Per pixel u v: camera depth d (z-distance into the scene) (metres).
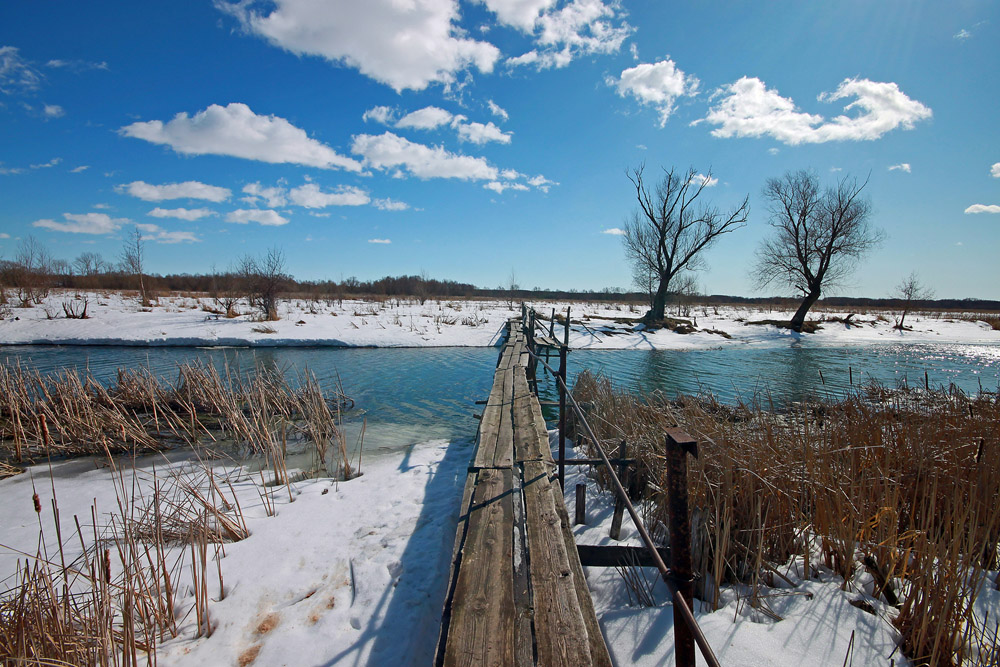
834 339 27.14
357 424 8.59
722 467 3.93
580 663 1.85
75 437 7.04
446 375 13.50
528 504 3.20
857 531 3.32
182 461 6.69
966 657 2.49
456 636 2.06
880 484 3.85
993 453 4.26
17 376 8.67
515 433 4.81
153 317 21.92
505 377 7.64
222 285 35.97
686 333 26.02
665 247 28.69
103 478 5.97
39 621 2.34
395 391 11.38
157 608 3.15
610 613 3.00
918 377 14.65
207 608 3.07
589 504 4.89
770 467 3.90
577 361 17.73
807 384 13.07
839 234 28.55
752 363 17.53
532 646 2.01
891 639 2.63
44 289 28.38
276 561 3.87
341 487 5.58
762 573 3.25
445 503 4.96
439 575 3.59
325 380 12.62
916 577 2.78
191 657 2.82
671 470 1.80
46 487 5.66
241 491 5.49
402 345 19.94
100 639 2.36
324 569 3.76
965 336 28.62
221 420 8.20
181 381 9.72
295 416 8.91
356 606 3.27
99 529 4.42
